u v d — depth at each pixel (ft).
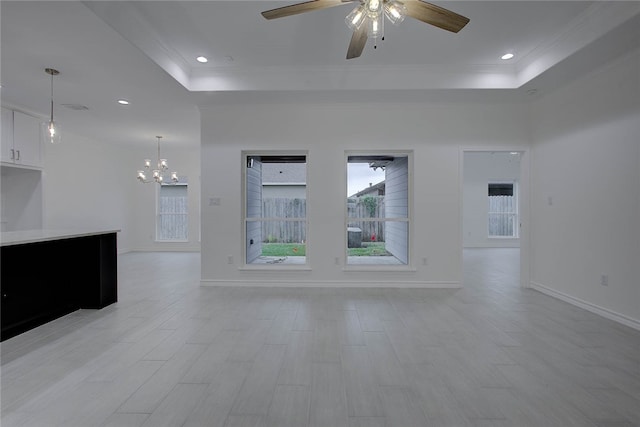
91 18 8.31
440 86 13.07
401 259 15.92
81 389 6.65
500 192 32.68
